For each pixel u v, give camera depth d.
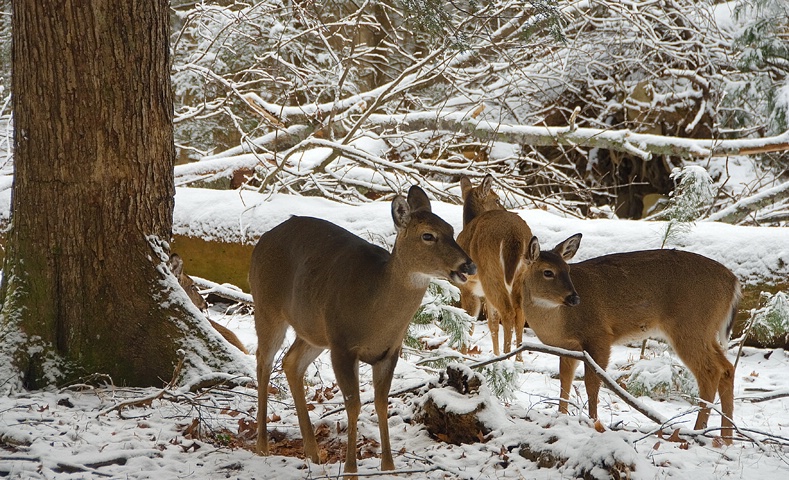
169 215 10.54
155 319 10.00
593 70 25.36
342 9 25.61
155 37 10.07
